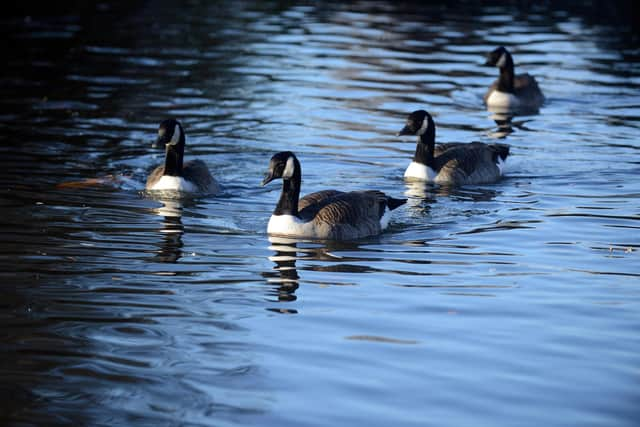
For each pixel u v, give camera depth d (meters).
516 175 20.75
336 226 16.25
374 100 27.03
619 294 13.46
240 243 15.88
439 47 34.28
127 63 30.52
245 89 27.80
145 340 11.75
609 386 10.60
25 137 22.27
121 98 26.30
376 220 16.69
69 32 34.88
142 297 13.19
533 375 10.86
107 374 10.79
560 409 10.05
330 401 10.19
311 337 11.89
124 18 38.16
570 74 30.88
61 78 28.22
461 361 11.21
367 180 20.19
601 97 28.16
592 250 15.52
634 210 17.92
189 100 26.41
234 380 10.68
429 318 12.54
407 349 11.54
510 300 13.23
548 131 24.48
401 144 23.02
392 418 9.81
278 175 16.31
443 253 15.43
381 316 12.60
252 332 12.03
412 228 16.95
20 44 32.50
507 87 27.06
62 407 10.03
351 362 11.16
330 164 21.27
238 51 32.84
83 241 15.61
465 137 23.72
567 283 13.93
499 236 16.36
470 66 31.56
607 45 35.50
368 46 34.19
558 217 17.52
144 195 18.73
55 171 19.84
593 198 18.84
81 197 18.23
